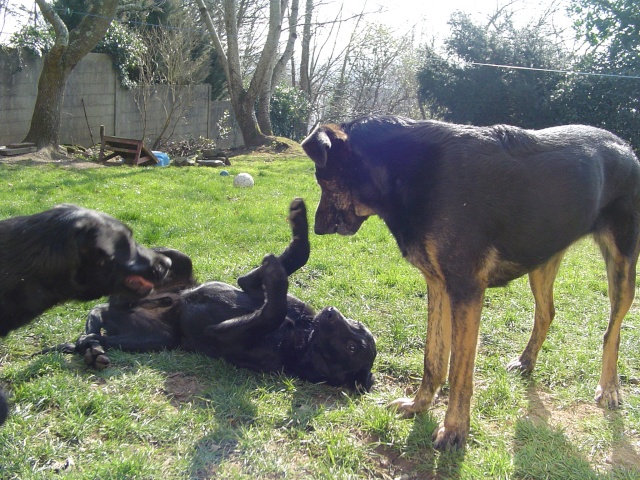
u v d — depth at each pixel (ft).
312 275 20.35
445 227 10.59
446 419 10.89
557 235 11.53
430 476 10.09
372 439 11.00
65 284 9.68
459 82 75.20
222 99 90.02
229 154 64.75
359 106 112.68
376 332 15.98
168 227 25.80
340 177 11.96
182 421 10.82
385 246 24.57
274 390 12.57
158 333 14.19
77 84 58.49
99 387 11.93
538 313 14.20
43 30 55.67
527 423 11.71
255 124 70.95
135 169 44.62
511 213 10.84
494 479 9.89
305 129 95.04
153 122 68.39
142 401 11.38
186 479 9.29
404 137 11.29
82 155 52.01
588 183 11.66
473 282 10.74
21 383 11.82
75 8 61.93
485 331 16.57
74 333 14.58
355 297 18.43
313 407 11.98
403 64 106.83
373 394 12.90
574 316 18.16
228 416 11.30
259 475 9.55
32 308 9.86
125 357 13.34
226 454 10.04
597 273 23.21
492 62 73.41
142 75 64.18
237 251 22.75
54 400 11.18
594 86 67.62
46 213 9.59
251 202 33.30
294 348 13.62
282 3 77.36
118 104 63.87
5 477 9.10
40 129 50.47
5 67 52.29
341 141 11.62
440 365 11.78
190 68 66.03
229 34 69.05
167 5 73.82
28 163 45.06
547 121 71.26
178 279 15.31
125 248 9.91
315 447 10.48
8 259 9.32
